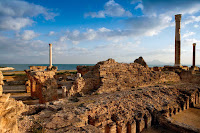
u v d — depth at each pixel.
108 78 25.45
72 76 53.69
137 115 17.23
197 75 36.16
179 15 41.41
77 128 9.83
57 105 16.30
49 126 10.26
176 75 38.91
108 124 14.82
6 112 5.80
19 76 50.94
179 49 42.06
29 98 27.25
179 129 16.09
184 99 25.02
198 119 20.05
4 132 5.55
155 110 18.88
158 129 17.23
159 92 25.52
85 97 20.44
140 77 30.98
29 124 10.42
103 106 16.58
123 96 20.56
